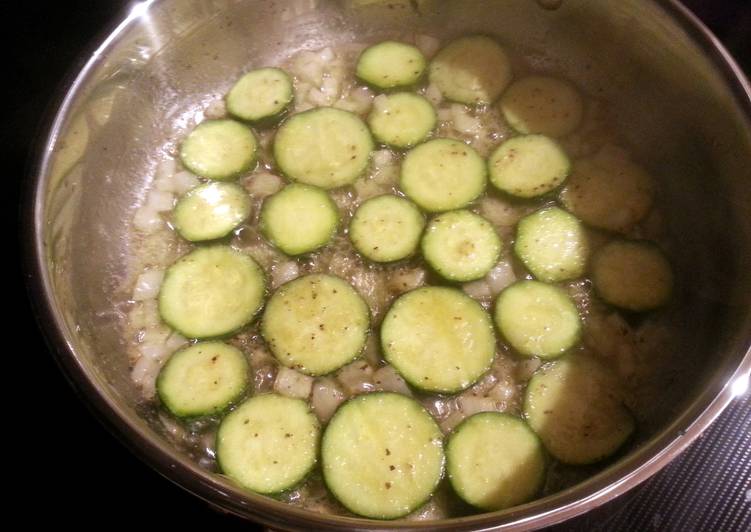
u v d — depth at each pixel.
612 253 0.31
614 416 0.26
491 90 0.37
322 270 0.31
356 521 0.18
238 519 0.24
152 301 0.31
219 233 0.32
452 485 0.25
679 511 0.24
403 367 0.28
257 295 0.30
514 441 0.26
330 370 0.28
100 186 0.31
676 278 0.30
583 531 0.23
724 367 0.21
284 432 0.26
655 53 0.31
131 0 0.33
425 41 0.39
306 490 0.26
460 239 0.31
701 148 0.30
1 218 0.30
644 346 0.29
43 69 0.34
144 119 0.34
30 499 0.24
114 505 0.24
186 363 0.28
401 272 0.31
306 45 0.39
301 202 0.32
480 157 0.34
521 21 0.37
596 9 0.32
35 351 0.27
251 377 0.28
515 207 0.33
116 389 0.27
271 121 0.36
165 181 0.34
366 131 0.35
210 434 0.27
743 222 0.26
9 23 0.35
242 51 0.37
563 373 0.28
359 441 0.26
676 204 0.32
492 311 0.29
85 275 0.29
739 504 0.24
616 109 0.36
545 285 0.30
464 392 0.27
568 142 0.35
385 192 0.33
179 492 0.24
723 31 0.33
